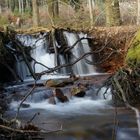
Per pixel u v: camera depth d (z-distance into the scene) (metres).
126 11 24.94
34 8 23.64
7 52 13.80
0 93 11.59
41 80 14.19
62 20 25.25
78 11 26.72
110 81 10.99
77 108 10.73
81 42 17.08
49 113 10.19
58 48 16.03
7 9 41.25
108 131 8.41
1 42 13.61
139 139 7.95
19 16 30.80
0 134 6.93
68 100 11.33
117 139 8.00
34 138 7.41
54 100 11.16
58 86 12.09
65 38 16.47
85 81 12.82
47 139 7.59
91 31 17.55
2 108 10.11
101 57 16.20
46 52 15.91
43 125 8.83
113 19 21.27
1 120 7.33
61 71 15.77
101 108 10.62
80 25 23.67
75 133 8.16
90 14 23.53
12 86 12.77
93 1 29.56
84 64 16.59
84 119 9.47
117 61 16.12
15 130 6.75
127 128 8.58
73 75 14.05
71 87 11.77
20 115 9.84
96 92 11.51
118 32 16.67
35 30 16.66
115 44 16.48
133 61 11.79
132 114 9.62
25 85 12.76
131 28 17.03
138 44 12.30
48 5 24.81
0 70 13.58
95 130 8.41
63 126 8.75
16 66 14.23
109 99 11.12
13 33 14.92
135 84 10.93
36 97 11.23
